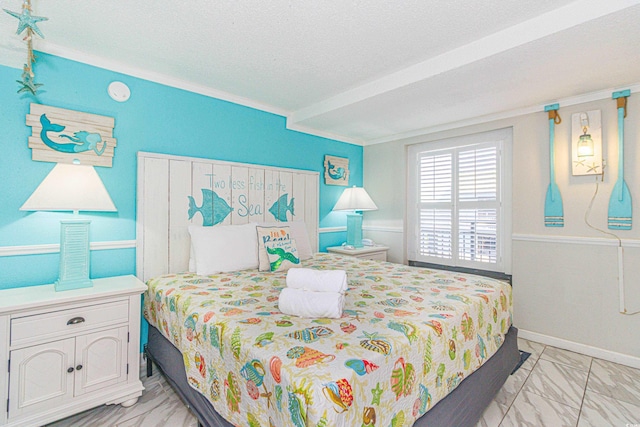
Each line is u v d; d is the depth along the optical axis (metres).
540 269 2.81
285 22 1.75
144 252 2.32
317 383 0.88
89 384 1.68
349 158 4.15
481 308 1.68
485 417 1.75
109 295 1.74
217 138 2.80
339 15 1.68
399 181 3.93
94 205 1.80
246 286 1.95
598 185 2.51
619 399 1.93
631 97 2.37
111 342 1.75
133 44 1.98
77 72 2.08
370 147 4.27
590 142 2.53
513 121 2.97
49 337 1.56
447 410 1.35
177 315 1.70
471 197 3.35
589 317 2.55
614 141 2.44
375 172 4.22
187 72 2.40
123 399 1.78
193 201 2.58
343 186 4.05
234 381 1.21
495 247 3.18
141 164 2.31
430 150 3.71
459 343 1.45
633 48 1.81
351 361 0.99
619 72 2.14
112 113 2.23
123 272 2.26
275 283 2.03
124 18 1.71
